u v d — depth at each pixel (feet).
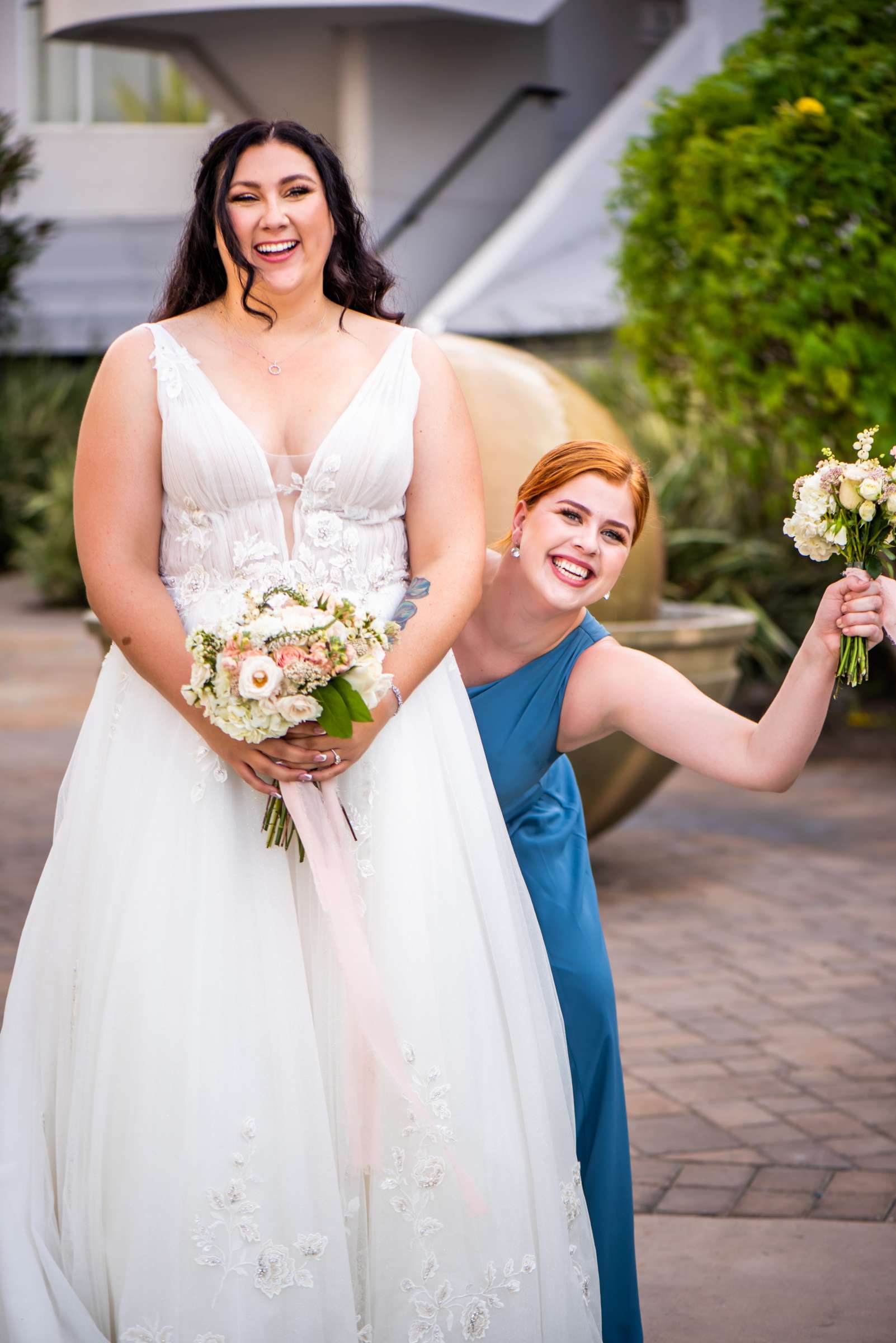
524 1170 7.64
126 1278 7.07
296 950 7.53
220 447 7.61
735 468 24.32
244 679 6.89
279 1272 7.13
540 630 8.72
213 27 38.27
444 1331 7.36
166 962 7.31
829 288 20.33
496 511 16.21
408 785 7.77
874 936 17.56
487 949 7.90
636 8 47.78
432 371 8.19
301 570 7.74
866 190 19.84
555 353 41.11
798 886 19.65
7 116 23.15
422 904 7.63
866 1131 12.30
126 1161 7.18
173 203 49.49
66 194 49.24
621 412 34.17
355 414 7.79
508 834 8.89
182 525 7.85
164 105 49.29
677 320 22.39
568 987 8.87
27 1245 7.41
